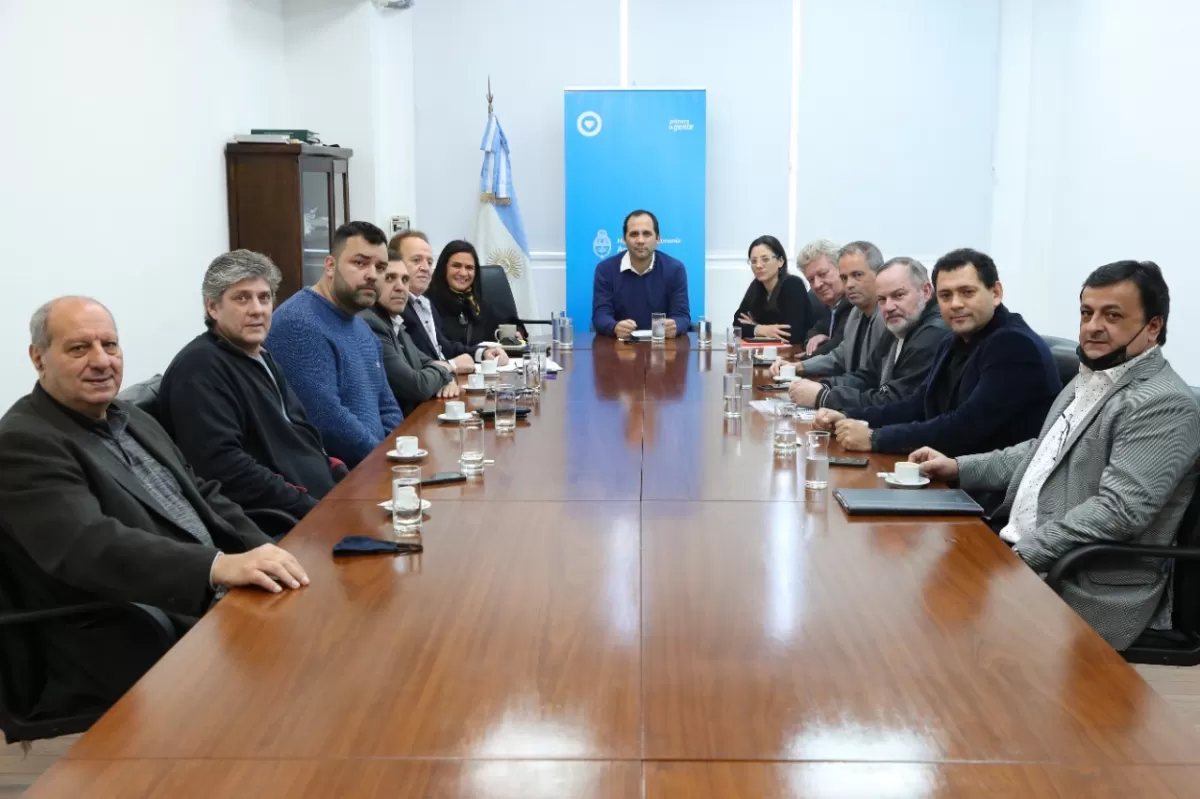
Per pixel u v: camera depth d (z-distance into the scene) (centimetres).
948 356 355
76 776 134
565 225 800
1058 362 375
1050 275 784
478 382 435
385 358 421
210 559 206
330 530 237
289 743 142
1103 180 704
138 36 507
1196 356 600
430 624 182
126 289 498
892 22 792
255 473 304
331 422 370
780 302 622
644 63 796
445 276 580
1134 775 134
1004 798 129
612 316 638
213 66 595
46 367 238
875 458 312
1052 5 768
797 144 804
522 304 793
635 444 326
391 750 141
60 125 441
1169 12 621
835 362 500
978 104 800
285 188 611
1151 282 255
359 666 166
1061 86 763
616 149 775
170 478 266
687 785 132
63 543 215
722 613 187
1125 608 248
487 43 794
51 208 434
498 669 165
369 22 707
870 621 183
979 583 202
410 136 777
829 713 150
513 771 135
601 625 182
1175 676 349
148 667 224
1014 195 809
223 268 314
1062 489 268
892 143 804
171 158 544
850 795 130
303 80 715
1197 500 249
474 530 236
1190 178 601
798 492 269
